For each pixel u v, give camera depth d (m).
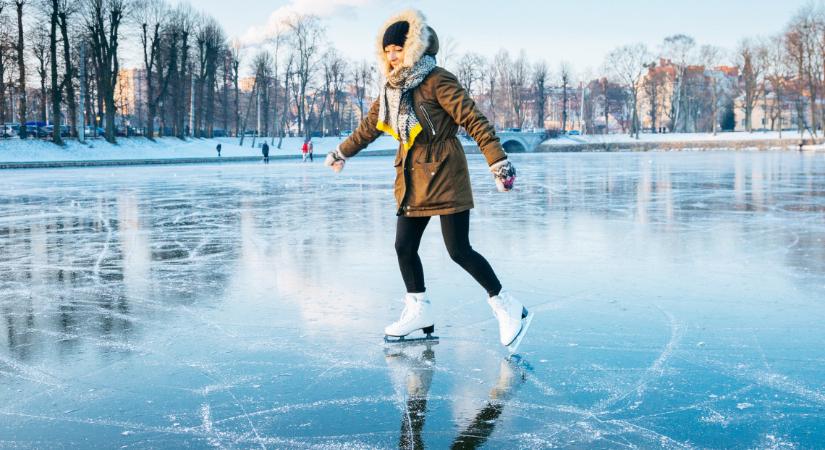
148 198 16.09
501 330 3.75
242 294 5.34
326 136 84.12
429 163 3.79
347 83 90.56
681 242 8.02
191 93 69.31
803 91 77.75
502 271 6.17
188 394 3.12
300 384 3.25
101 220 11.26
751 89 91.00
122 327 4.36
